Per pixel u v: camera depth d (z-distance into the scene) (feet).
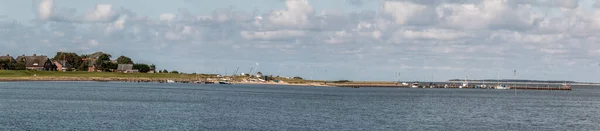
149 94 559.38
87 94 524.52
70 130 242.78
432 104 485.56
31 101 401.29
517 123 314.14
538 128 291.99
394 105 456.86
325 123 293.02
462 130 276.21
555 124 313.53
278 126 276.21
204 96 554.87
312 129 267.39
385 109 402.31
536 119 342.44
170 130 251.19
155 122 278.46
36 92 537.65
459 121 318.65
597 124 318.24
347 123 294.87
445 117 342.03
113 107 364.79
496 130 279.49
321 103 470.39
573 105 520.01
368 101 522.06
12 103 374.84
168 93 598.34
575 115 383.45
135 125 264.31
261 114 338.13
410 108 419.74
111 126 258.57
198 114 327.88
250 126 273.95
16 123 260.42
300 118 317.22
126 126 260.01
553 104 533.14
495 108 444.55
